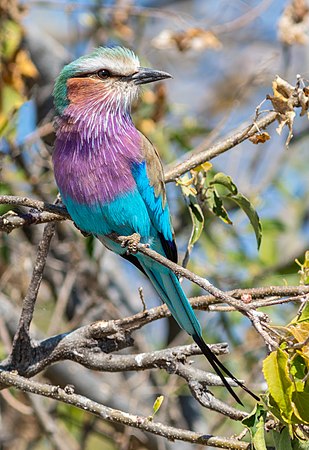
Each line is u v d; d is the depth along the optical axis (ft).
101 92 30.94
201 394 26.11
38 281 28.14
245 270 44.55
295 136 51.85
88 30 51.93
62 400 25.71
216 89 61.21
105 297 45.19
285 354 21.49
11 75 40.75
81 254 44.34
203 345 27.09
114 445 43.73
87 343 28.04
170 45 44.78
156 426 24.72
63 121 30.89
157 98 42.52
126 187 30.14
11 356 28.30
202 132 46.16
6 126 36.99
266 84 49.55
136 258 31.32
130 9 46.60
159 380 44.42
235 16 59.57
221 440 24.03
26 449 44.39
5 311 41.11
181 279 29.17
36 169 43.37
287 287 25.77
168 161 43.62
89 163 30.07
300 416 21.71
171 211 45.32
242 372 42.52
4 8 41.68
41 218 27.20
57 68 47.14
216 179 30.09
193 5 61.62
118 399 41.88
